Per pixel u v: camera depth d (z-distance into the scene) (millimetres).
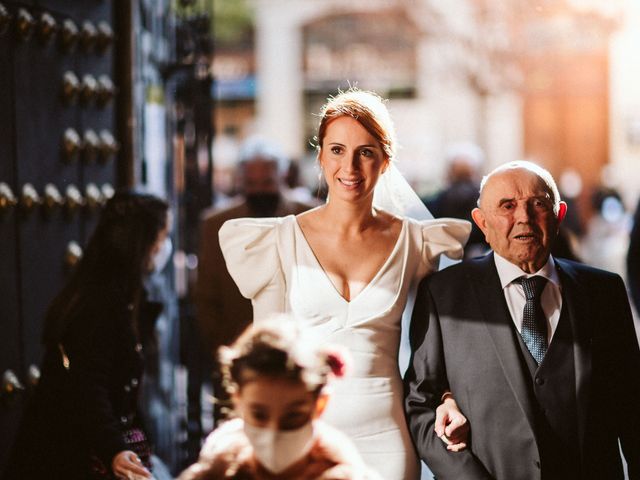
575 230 12891
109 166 6055
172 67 7125
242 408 2590
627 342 3875
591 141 24875
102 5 5984
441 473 3783
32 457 4098
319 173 4574
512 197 3809
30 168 5160
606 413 3787
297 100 26984
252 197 6164
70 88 5500
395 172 4367
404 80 25797
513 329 3820
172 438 7262
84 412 4008
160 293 6848
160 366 6852
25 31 5016
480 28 17516
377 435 3914
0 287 4855
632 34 23734
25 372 5102
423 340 3955
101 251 4277
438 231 4188
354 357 3943
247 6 26531
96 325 4117
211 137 7188
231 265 4160
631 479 3906
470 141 25328
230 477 2633
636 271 6078
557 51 17625
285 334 2615
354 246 4086
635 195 23875
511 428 3740
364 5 26031
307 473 2629
